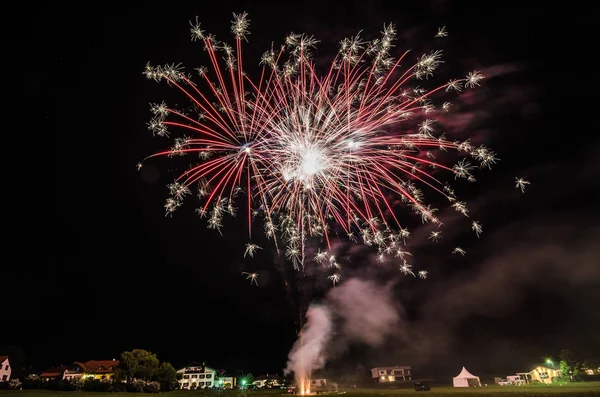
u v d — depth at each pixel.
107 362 88.88
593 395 31.59
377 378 72.00
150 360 66.12
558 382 53.38
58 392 54.41
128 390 58.75
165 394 56.94
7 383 57.78
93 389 58.22
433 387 56.12
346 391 54.25
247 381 99.12
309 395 48.62
